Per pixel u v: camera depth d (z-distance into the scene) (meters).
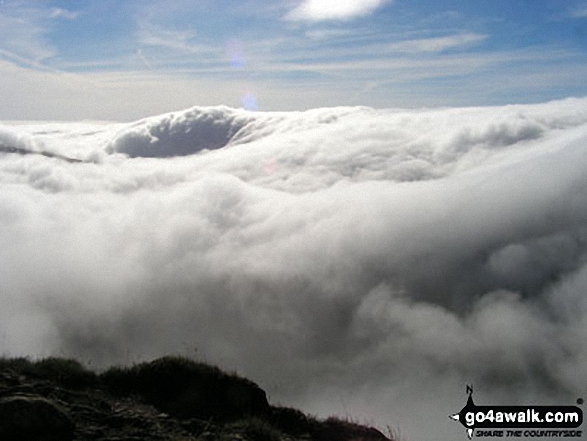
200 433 6.38
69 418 5.63
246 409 7.35
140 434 5.96
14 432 5.09
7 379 6.69
